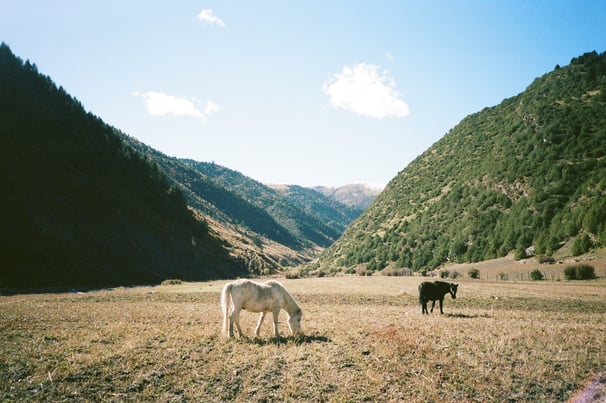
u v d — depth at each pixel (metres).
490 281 61.97
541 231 100.69
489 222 125.75
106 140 140.62
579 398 9.42
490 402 9.20
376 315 21.03
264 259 174.50
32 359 11.19
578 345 13.31
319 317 19.86
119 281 74.19
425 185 198.38
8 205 74.06
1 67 136.50
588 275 59.25
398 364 11.16
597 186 102.12
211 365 10.99
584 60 174.50
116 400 9.00
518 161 140.50
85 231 83.06
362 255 164.75
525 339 13.91
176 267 99.31
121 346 12.74
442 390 9.70
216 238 151.62
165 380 10.10
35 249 67.56
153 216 115.44
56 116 128.88
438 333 14.66
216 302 30.92
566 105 149.25
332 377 10.29
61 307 25.03
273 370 10.73
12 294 44.28
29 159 92.38
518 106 188.88
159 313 21.27
